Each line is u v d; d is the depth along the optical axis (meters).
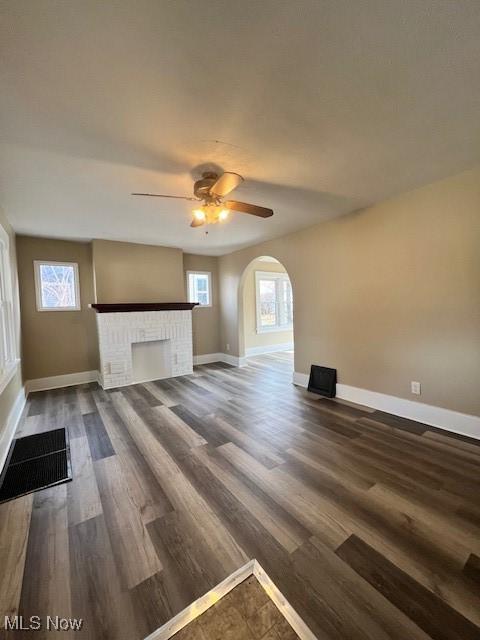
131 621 1.16
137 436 2.84
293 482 2.05
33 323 4.48
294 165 2.29
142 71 1.34
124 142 1.92
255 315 7.28
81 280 4.87
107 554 1.48
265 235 4.55
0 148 1.95
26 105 1.55
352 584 1.29
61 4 1.04
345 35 1.20
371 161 2.27
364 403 3.54
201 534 1.60
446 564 1.38
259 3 1.06
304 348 4.35
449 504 1.80
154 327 5.03
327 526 1.63
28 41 1.18
